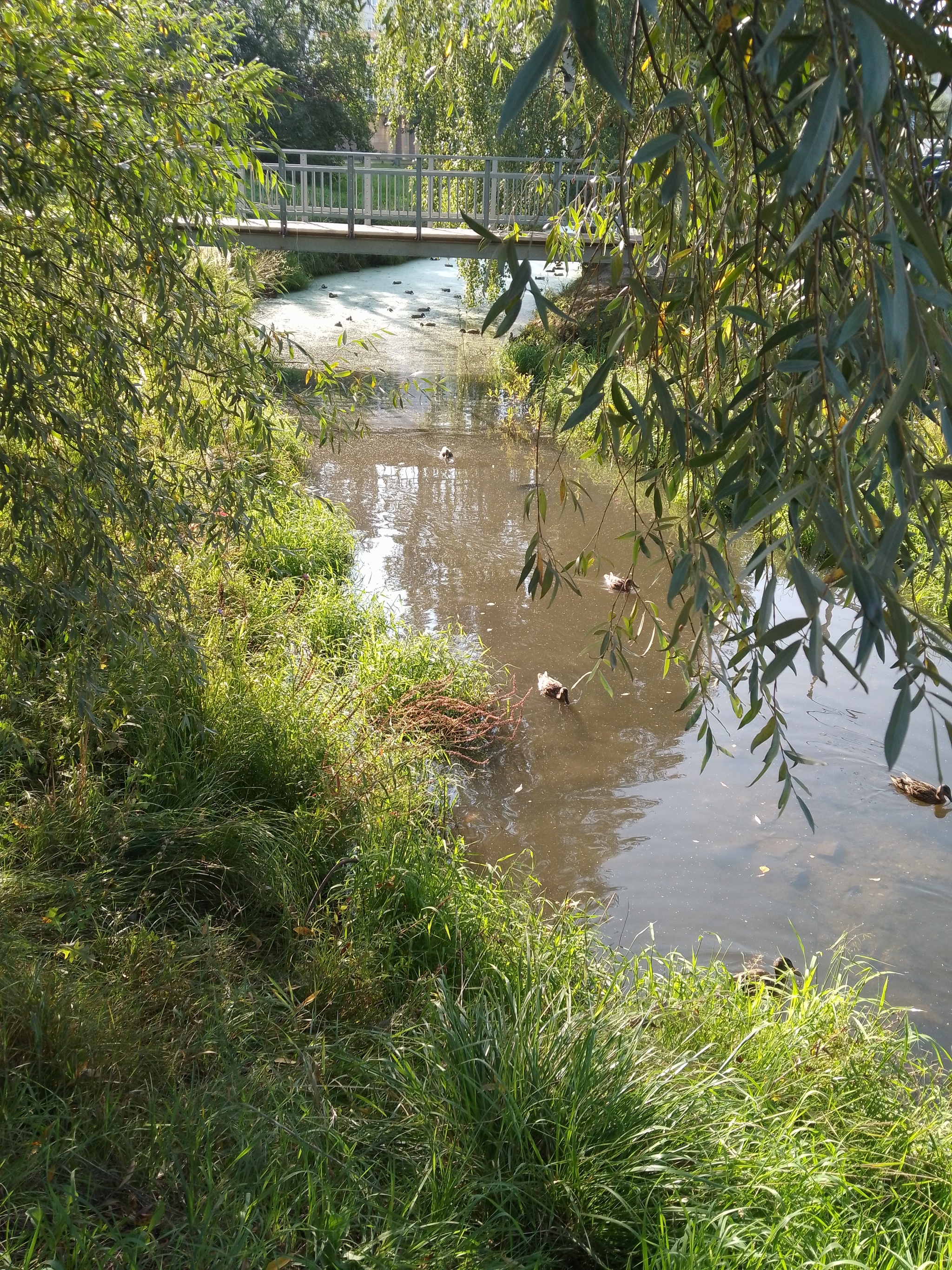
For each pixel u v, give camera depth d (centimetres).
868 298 132
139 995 326
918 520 170
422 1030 346
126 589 332
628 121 198
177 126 327
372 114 2722
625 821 584
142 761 467
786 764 210
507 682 744
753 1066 356
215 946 366
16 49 281
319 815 481
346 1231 243
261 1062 315
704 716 704
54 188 301
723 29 149
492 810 591
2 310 302
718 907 508
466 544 1038
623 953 459
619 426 192
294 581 799
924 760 653
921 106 165
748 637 167
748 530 160
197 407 357
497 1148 287
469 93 1225
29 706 445
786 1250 261
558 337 250
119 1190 248
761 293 193
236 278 392
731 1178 285
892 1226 293
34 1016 281
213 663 541
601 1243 272
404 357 1886
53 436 327
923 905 513
